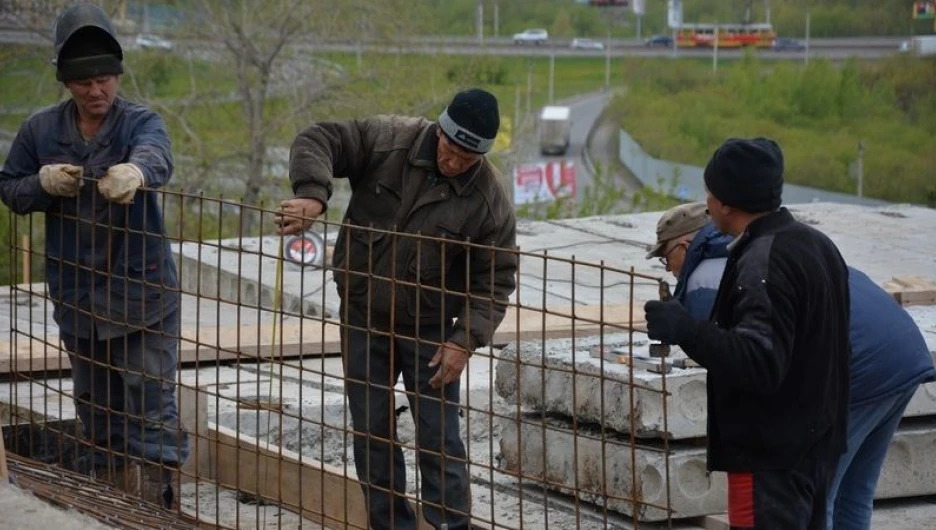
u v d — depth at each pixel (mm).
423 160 5906
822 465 4910
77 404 7020
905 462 7082
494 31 86625
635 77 75688
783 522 4820
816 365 4785
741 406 4828
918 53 67500
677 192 47406
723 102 66750
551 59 78500
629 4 95250
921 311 8398
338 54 31938
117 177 6250
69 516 5586
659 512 6562
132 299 6637
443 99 31859
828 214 16641
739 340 4602
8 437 7660
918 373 5523
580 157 65438
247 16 31328
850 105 62750
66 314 6812
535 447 7133
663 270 13219
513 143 35344
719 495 6656
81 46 6477
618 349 6945
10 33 30703
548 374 6965
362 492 6781
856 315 5480
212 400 8438
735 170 4809
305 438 8211
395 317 6027
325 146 5910
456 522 6047
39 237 20141
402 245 5941
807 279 4727
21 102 31859
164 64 32000
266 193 31453
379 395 6145
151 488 6723
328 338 9719
